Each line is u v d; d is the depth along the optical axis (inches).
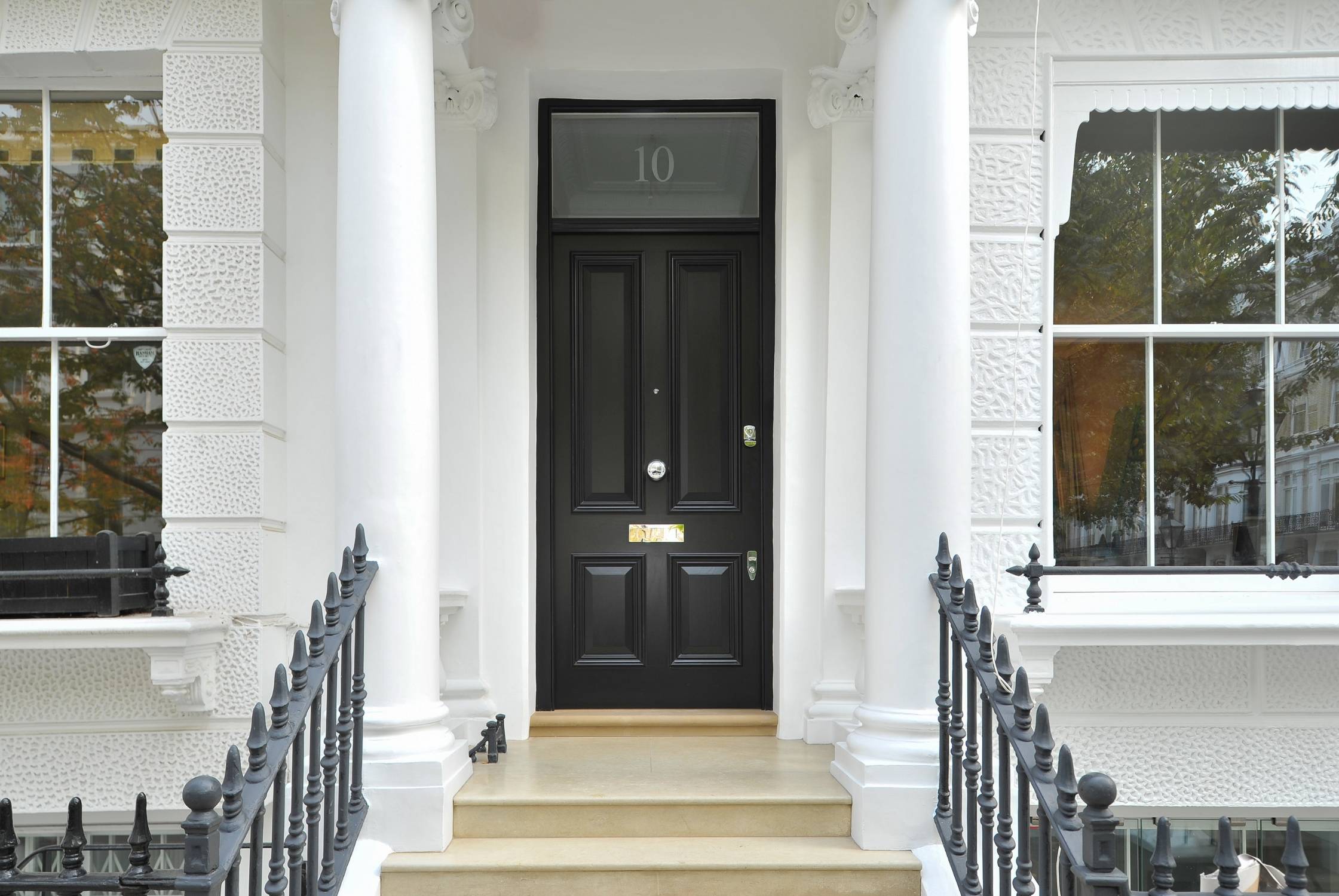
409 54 129.7
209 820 85.8
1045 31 162.6
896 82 131.6
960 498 129.5
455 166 169.5
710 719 175.0
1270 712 158.4
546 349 181.2
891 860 121.7
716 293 184.2
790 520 171.6
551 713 177.6
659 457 183.6
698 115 184.4
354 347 127.7
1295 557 162.6
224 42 157.4
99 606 145.1
